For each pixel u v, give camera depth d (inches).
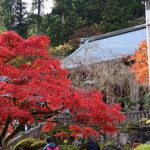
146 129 694.5
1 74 479.2
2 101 452.8
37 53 513.3
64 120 695.1
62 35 2062.0
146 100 831.1
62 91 472.7
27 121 487.2
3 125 519.5
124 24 2030.0
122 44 1341.0
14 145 740.0
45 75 494.6
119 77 923.4
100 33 1961.1
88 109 477.7
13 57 504.1
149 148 547.5
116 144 691.4
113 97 901.8
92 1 2290.8
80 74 929.5
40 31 2156.7
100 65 946.7
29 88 462.0
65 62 1044.5
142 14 2190.0
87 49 1103.0
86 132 503.8
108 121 485.7
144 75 884.6
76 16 2174.0
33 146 703.7
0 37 514.9
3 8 2354.8
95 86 899.4
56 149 474.6
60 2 2261.3
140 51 887.7
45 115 514.0
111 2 2196.1
